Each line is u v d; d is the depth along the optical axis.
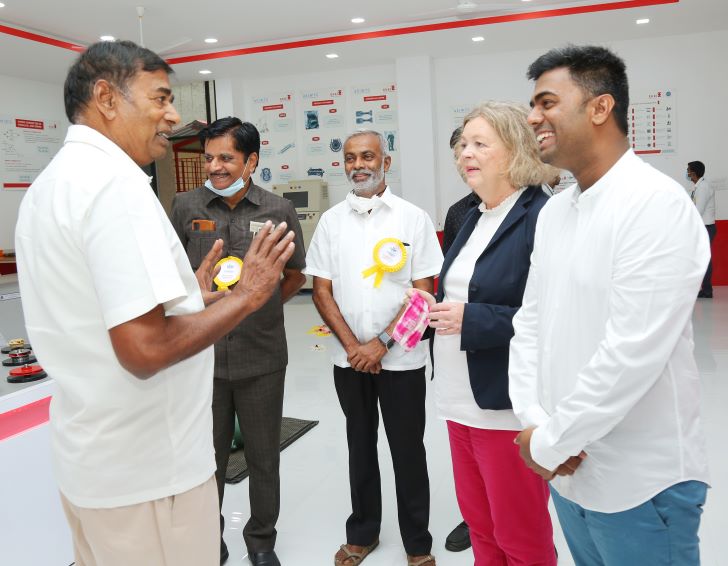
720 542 2.41
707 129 7.91
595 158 1.24
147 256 1.12
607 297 1.19
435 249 2.44
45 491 2.07
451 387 1.81
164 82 1.29
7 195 8.09
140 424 1.23
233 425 2.40
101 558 1.27
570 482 1.29
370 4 6.27
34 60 7.26
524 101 8.34
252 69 8.53
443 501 2.88
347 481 3.15
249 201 2.35
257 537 2.37
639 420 1.18
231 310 1.23
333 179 9.19
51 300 1.19
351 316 2.33
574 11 6.58
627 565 1.23
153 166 9.02
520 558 1.72
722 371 4.59
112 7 5.92
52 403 1.32
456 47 7.89
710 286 7.49
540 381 1.39
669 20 7.07
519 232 1.71
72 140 1.22
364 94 8.90
